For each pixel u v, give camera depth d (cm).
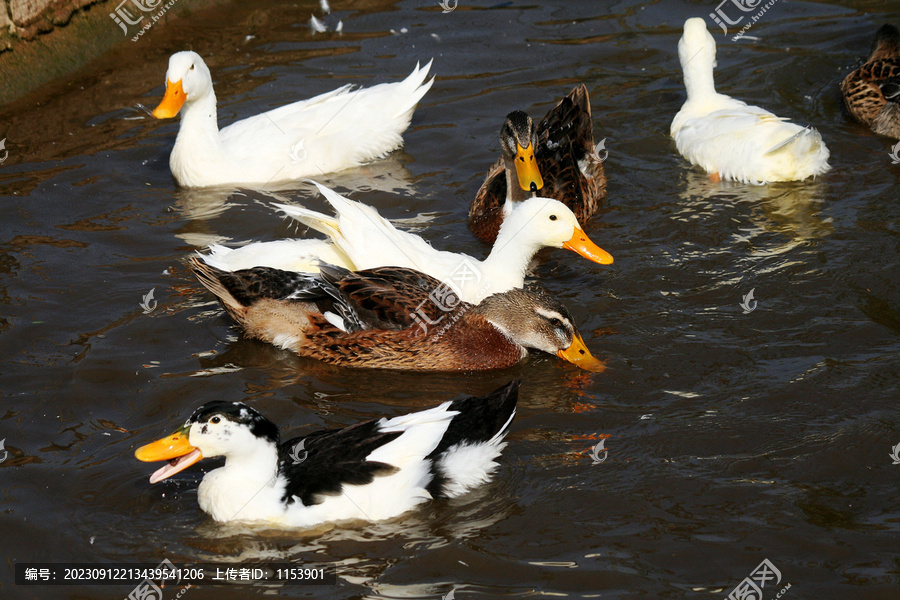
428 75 1531
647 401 855
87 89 1495
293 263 984
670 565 662
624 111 1423
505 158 1136
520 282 1007
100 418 826
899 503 714
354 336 922
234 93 1470
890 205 1152
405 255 983
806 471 753
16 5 1470
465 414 757
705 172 1270
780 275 1034
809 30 1622
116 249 1102
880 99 1315
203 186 1245
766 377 874
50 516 710
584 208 1157
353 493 704
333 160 1295
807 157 1210
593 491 738
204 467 776
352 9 1766
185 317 984
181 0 1708
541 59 1577
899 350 902
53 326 954
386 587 646
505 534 695
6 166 1280
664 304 999
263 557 673
